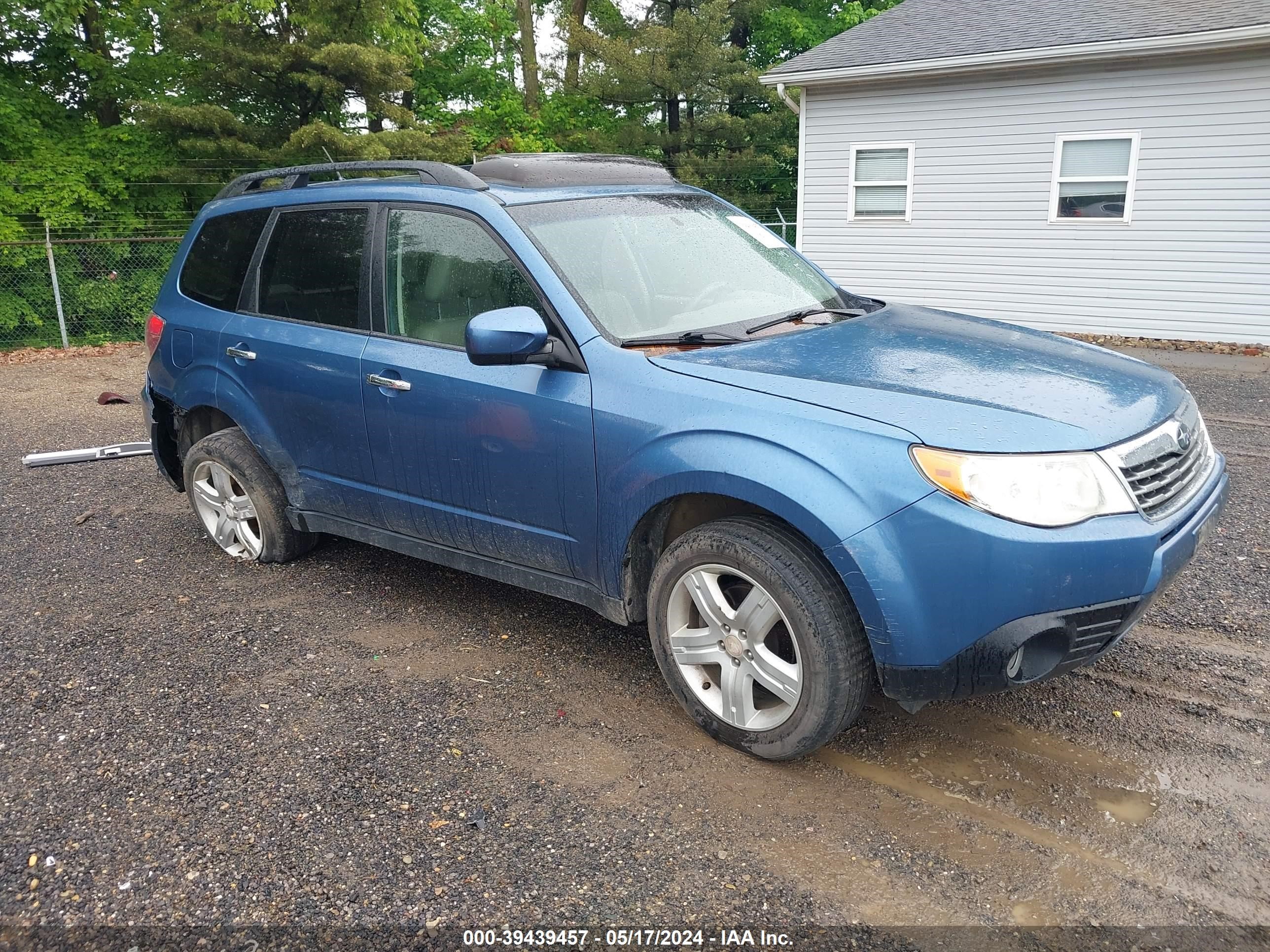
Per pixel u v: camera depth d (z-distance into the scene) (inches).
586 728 126.9
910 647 102.6
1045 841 101.6
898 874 97.2
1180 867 96.9
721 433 112.7
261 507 180.5
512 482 135.9
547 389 129.3
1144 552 101.5
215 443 183.9
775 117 904.9
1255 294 471.5
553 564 137.3
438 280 145.5
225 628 159.5
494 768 117.7
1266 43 436.8
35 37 734.5
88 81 763.4
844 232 596.1
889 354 125.3
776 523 113.7
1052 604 98.9
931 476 100.1
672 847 102.1
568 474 128.7
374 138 696.4
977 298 557.6
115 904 95.1
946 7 606.5
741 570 113.3
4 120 682.8
